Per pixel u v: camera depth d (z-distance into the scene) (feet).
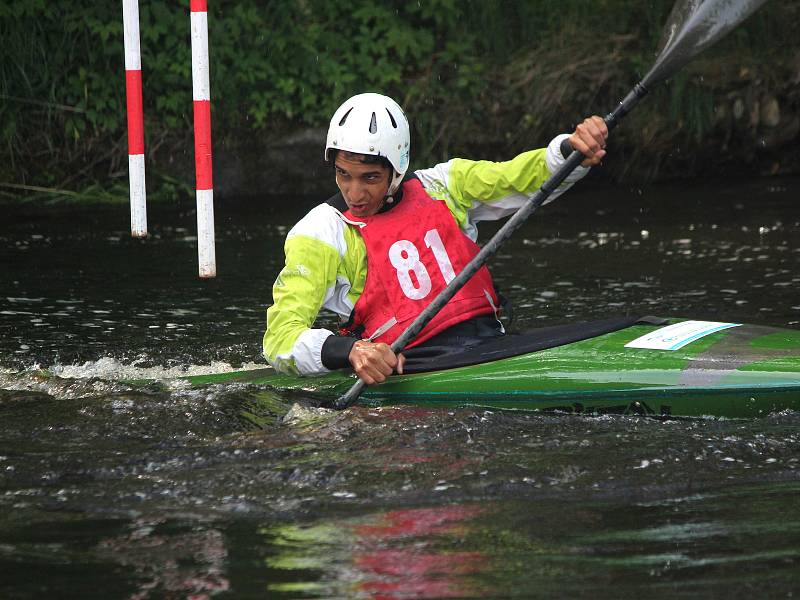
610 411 40.75
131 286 70.74
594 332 44.75
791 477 33.42
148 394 43.88
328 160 44.68
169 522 30.83
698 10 42.63
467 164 46.85
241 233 91.25
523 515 30.81
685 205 101.30
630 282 69.72
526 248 82.69
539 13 127.44
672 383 40.27
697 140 120.57
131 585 26.66
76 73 117.50
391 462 35.29
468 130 121.39
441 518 30.68
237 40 120.16
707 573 26.63
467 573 26.96
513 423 39.42
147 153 115.85
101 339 57.67
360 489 33.04
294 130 118.42
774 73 121.60
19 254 81.61
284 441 37.65
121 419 40.50
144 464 35.65
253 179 116.37
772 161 123.54
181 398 43.04
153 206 107.86
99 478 34.58
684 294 65.82
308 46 121.70
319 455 36.09
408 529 29.91
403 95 122.62
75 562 28.14
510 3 127.24
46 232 91.61
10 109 114.42
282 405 42.22
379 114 43.45
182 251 82.79
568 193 111.75
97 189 113.19
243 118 117.80
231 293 68.69
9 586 26.84
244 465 35.37
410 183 46.34
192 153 116.98
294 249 44.14
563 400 41.11
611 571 26.89
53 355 54.44
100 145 116.26
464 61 124.47
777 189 109.81
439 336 45.32
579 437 37.60
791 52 123.44
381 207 45.37
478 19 126.62
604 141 43.83
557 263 76.69
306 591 26.12
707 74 120.57
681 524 29.86
